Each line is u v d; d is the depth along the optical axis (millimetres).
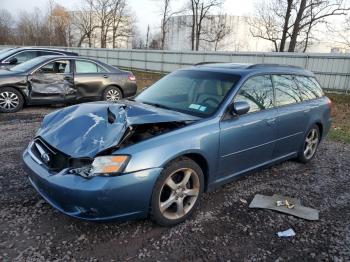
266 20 28562
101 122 3451
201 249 3062
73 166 3049
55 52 12000
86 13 62312
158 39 58781
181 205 3459
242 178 4789
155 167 3104
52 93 8828
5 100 8336
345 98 15609
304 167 5473
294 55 18344
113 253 2930
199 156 3590
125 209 3033
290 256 3043
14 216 3404
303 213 3811
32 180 3363
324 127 5773
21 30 68562
